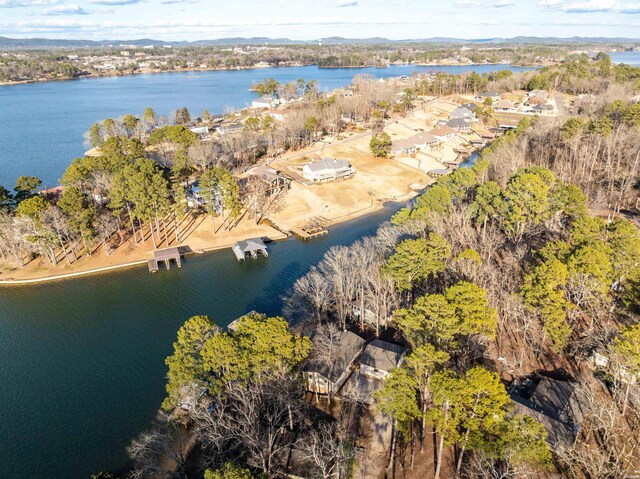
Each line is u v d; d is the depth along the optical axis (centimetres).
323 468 3662
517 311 5628
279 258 8950
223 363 4228
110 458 4603
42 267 8575
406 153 15450
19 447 4753
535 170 8469
